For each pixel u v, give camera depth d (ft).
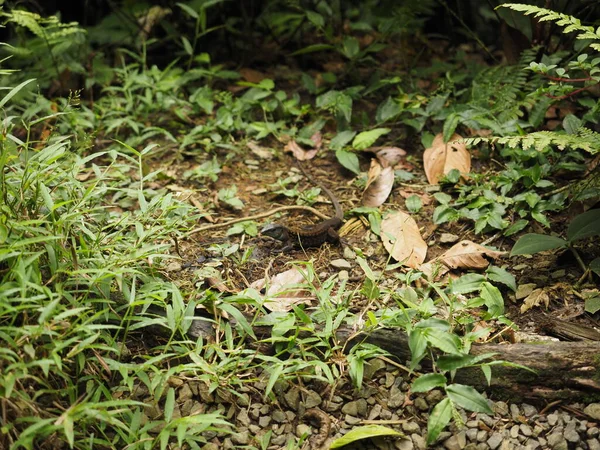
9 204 5.92
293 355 6.02
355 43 8.15
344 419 5.92
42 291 5.59
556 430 5.82
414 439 5.83
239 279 6.53
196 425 5.82
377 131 7.46
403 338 6.00
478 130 7.30
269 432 5.85
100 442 5.69
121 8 9.14
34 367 5.73
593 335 6.09
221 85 8.36
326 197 7.21
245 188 7.32
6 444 5.62
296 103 7.88
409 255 6.54
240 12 8.88
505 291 6.42
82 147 7.11
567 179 7.04
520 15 7.57
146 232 6.15
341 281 6.51
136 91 8.23
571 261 6.54
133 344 6.08
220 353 5.96
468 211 6.82
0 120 6.13
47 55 8.30
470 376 5.92
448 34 8.84
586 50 7.53
